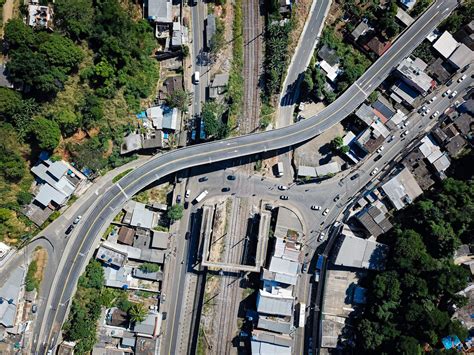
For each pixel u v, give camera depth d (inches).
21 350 3218.5
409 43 3326.8
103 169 3366.1
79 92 3144.7
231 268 3408.0
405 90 3366.1
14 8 2979.8
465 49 3267.7
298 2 3361.2
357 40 3351.4
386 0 3319.4
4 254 3112.7
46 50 2842.0
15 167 3036.4
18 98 2913.4
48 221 3260.3
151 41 3366.1
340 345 3339.1
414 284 3058.6
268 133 3356.3
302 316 3395.7
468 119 3275.1
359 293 3326.8
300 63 3408.0
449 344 3031.5
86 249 3314.5
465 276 2984.7
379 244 3265.3
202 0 3388.3
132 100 3316.9
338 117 3348.9
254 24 3398.1
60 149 3206.2
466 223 3102.9
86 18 3029.0
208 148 3361.2
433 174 3334.2
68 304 3284.9
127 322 3400.6
